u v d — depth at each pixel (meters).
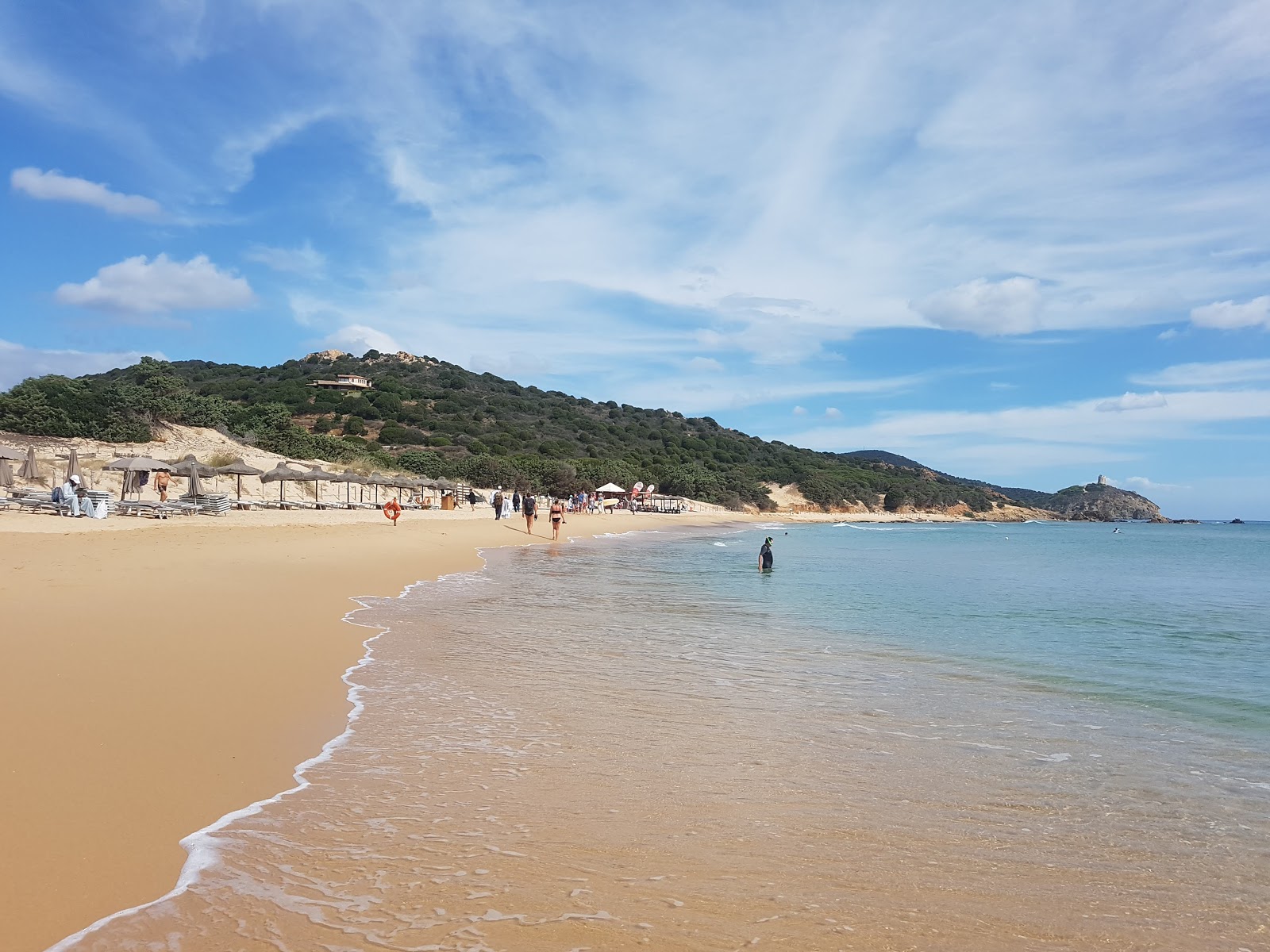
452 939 3.35
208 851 4.11
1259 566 35.50
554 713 7.27
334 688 7.75
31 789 4.60
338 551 21.31
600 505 71.44
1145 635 13.53
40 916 3.35
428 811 4.86
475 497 60.62
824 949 3.41
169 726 5.98
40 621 8.84
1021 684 9.35
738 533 59.50
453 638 10.89
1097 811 5.29
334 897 3.70
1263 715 8.05
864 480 136.00
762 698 8.13
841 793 5.46
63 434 39.16
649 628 12.54
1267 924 3.81
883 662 10.41
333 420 84.19
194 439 45.69
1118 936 3.65
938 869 4.30
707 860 4.30
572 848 4.39
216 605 11.14
